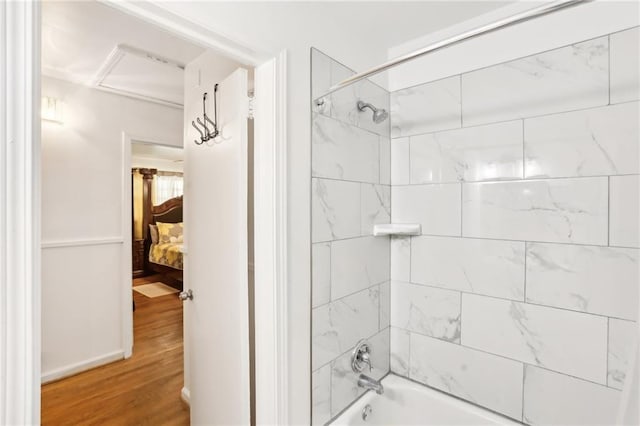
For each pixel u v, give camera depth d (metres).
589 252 1.28
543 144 1.38
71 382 2.48
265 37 1.20
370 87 1.72
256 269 1.31
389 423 1.76
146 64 2.23
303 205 1.35
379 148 1.78
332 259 1.49
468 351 1.60
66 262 2.59
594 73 1.26
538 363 1.40
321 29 1.44
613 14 1.22
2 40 0.64
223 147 1.46
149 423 2.02
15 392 0.66
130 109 2.94
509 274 1.47
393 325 1.88
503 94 1.48
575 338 1.31
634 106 1.19
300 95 1.34
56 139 2.55
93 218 2.74
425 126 1.73
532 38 1.40
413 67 1.77
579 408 1.31
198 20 0.99
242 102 1.32
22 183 0.67
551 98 1.36
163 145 3.17
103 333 2.77
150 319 3.85
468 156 1.58
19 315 0.66
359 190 1.65
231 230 1.38
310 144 1.38
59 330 2.55
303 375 1.36
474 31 0.97
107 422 2.02
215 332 1.53
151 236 6.36
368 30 1.64
